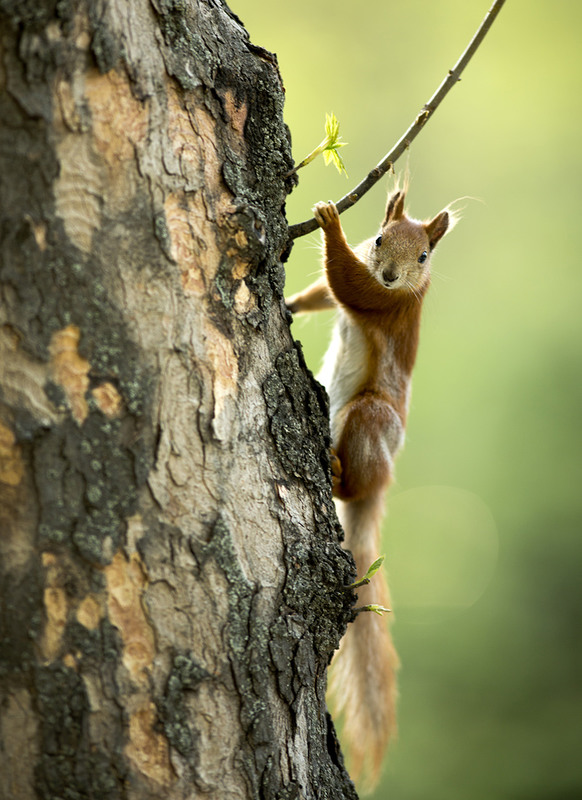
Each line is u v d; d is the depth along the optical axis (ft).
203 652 14.97
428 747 20.20
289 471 15.12
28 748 14.89
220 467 15.01
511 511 21.62
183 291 14.98
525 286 23.16
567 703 20.40
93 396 14.92
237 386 15.05
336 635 15.16
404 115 25.80
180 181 14.98
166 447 14.96
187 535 14.97
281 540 15.07
